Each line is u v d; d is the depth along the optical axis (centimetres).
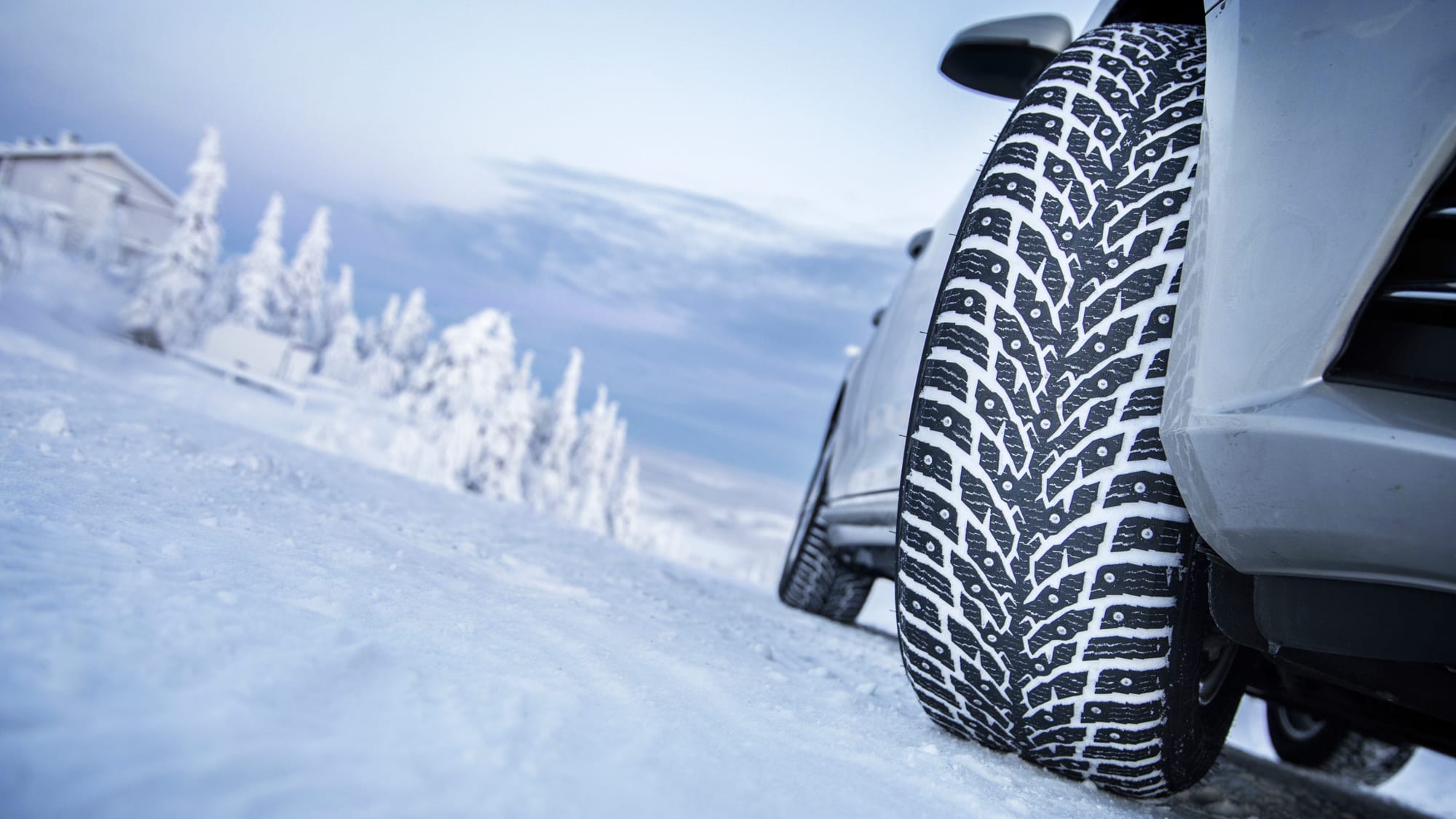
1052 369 120
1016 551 121
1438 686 107
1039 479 120
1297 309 96
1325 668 115
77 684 65
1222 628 117
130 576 96
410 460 3266
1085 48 136
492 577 188
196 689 70
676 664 140
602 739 86
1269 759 323
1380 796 313
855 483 269
